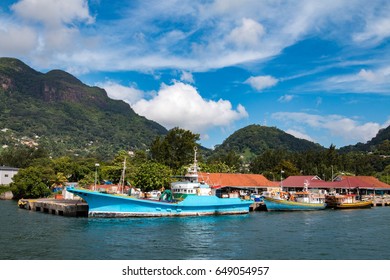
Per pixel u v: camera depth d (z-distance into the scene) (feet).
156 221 183.21
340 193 386.11
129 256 108.68
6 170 431.84
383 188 387.34
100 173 349.20
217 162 484.74
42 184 325.21
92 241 129.29
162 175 273.95
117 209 189.78
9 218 191.62
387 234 155.84
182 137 378.32
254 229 165.78
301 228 171.73
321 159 581.53
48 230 151.64
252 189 326.85
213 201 212.43
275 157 588.09
